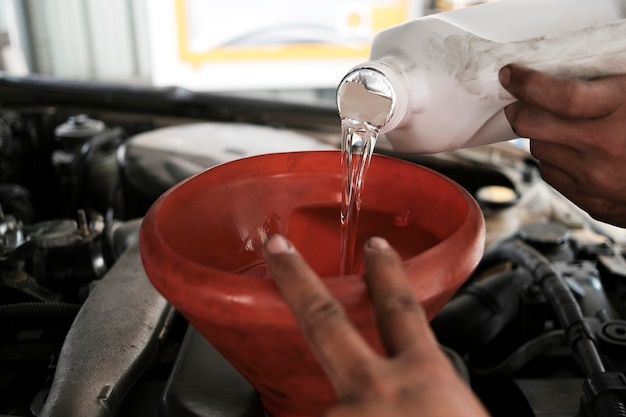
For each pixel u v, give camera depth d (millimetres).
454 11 527
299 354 369
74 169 1142
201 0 2715
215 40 2797
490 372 650
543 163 518
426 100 504
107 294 618
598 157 460
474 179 1202
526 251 758
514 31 493
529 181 1158
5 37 2303
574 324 613
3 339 675
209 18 2754
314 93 2908
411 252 484
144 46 2748
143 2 2668
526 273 790
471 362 731
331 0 2764
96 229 783
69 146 1249
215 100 1402
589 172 472
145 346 556
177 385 510
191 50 2795
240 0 2742
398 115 483
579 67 473
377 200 537
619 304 761
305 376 398
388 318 261
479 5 526
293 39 2836
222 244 497
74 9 2613
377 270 287
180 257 365
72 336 565
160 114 1423
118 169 1126
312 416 456
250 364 405
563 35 475
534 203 1056
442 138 531
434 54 501
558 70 476
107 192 1218
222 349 412
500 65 486
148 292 618
